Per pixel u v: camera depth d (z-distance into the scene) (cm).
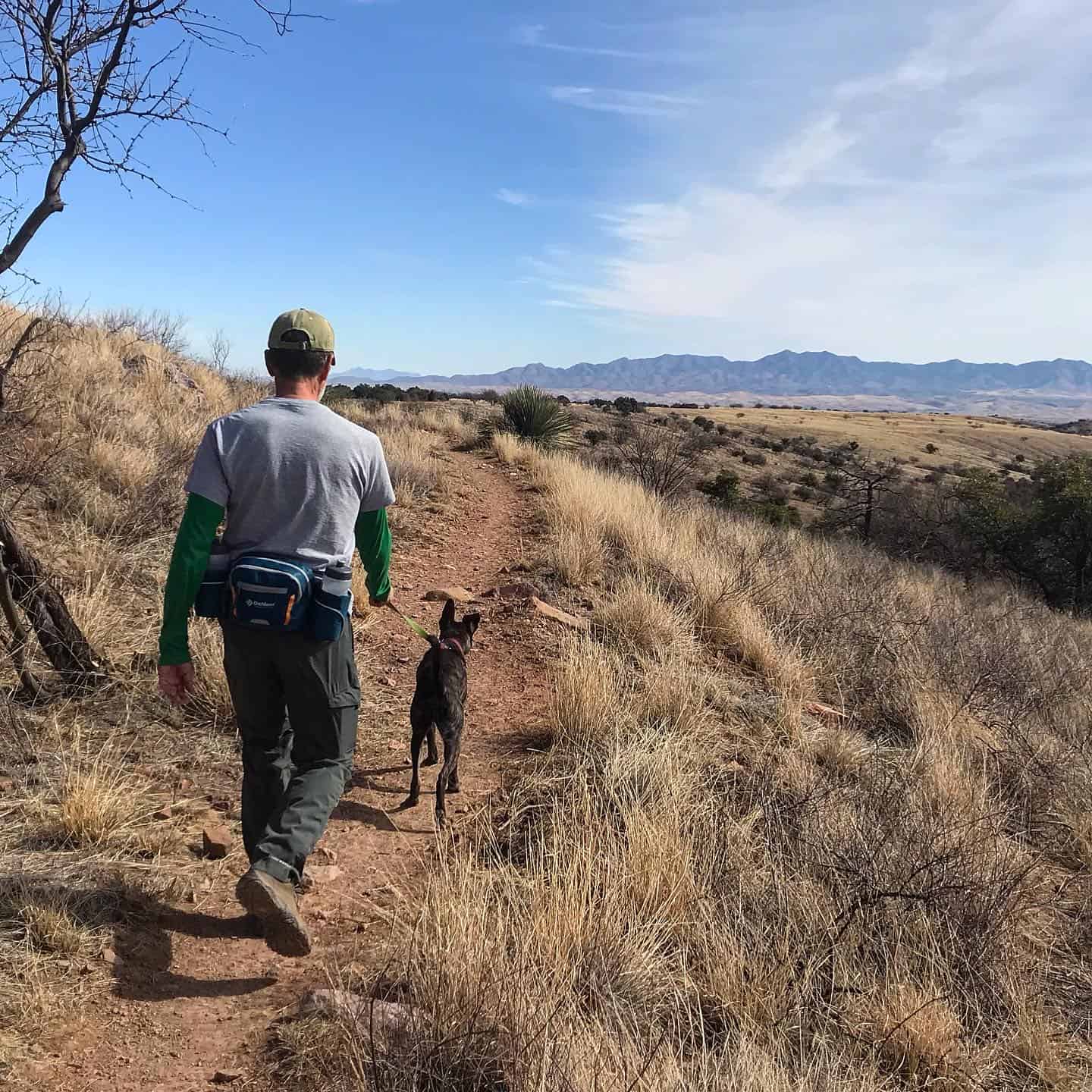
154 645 514
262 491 262
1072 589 2305
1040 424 16012
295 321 281
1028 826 501
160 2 411
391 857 364
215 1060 236
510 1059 229
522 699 568
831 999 303
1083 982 354
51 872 300
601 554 913
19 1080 217
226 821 369
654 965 290
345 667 281
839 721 608
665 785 411
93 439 788
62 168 412
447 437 2005
